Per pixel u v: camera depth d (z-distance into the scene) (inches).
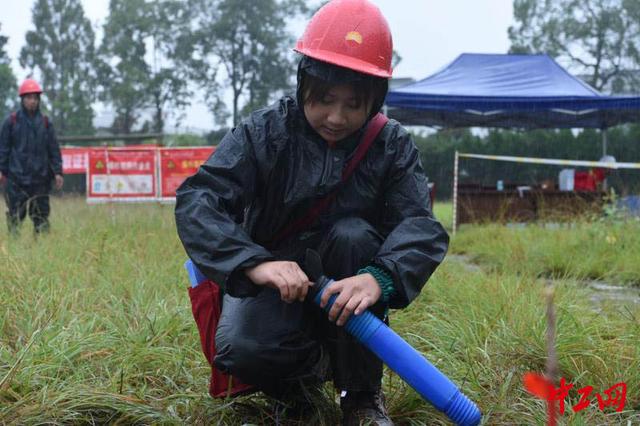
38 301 137.2
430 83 573.3
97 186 374.9
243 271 76.5
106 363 109.5
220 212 78.7
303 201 83.0
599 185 462.9
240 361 85.0
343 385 87.1
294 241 86.5
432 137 1328.7
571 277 218.7
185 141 1126.4
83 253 204.2
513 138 1151.6
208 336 91.1
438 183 1189.7
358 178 83.9
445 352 114.6
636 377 106.5
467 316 136.0
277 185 82.8
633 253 251.1
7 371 102.7
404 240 79.4
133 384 107.7
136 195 378.9
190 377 107.0
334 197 84.0
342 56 76.0
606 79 1600.6
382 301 79.7
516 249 250.8
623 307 154.3
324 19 78.0
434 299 158.2
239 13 1690.5
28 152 293.1
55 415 90.0
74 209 350.6
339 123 77.6
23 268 170.2
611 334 128.5
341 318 74.6
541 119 666.2
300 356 87.5
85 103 1606.8
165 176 381.1
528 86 573.3
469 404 71.4
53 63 1843.0
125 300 148.8
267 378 87.7
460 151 1181.1
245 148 81.7
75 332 120.3
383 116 86.0
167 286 167.0
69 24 1855.3
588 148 1120.2
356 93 76.7
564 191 436.1
